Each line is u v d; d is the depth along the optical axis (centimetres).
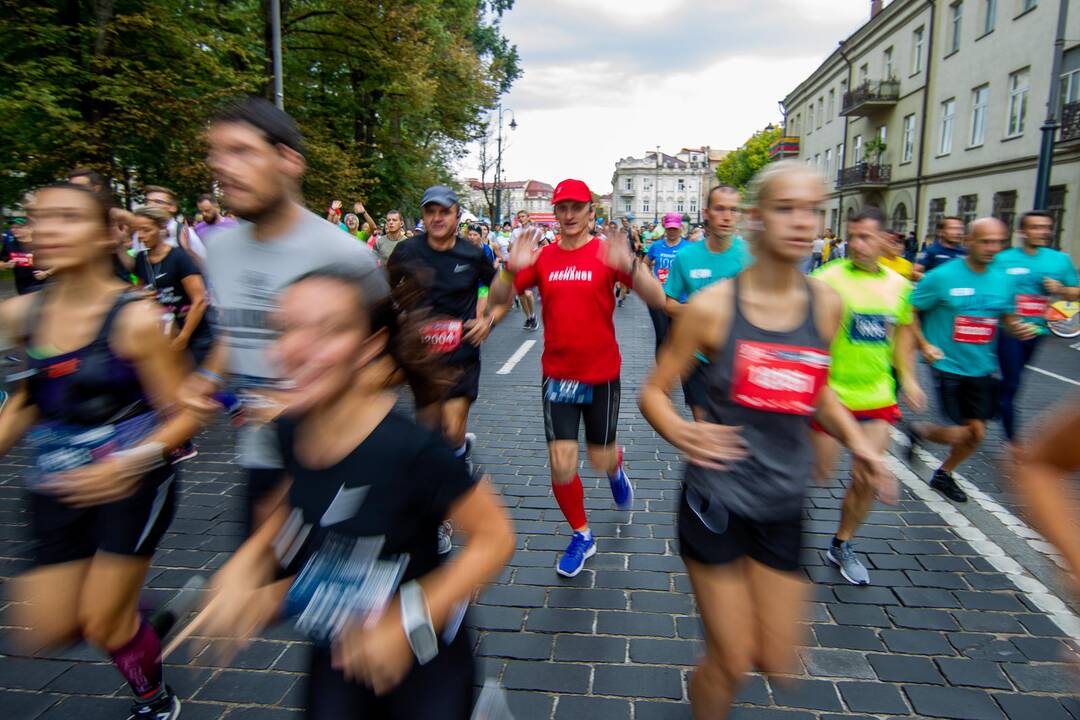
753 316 204
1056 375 878
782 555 207
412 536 145
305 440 145
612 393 360
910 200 2952
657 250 908
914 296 458
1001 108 2255
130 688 249
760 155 5559
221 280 234
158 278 500
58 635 213
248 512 188
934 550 383
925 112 2797
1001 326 488
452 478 143
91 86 1405
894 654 288
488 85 2634
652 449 571
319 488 143
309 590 145
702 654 288
